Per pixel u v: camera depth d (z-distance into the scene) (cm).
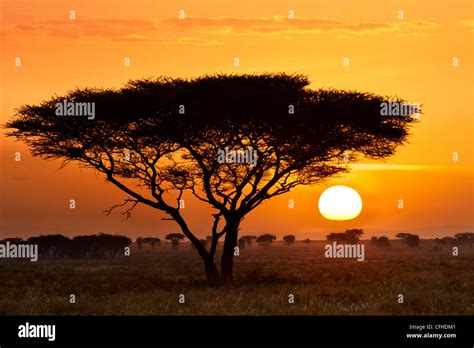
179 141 3634
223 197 3678
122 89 3694
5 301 2423
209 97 3522
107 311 2198
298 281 3366
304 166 3844
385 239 18512
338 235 15712
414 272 4178
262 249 18000
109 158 3750
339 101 3594
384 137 3719
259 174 3734
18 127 3709
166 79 3703
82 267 7388
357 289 2708
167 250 17938
